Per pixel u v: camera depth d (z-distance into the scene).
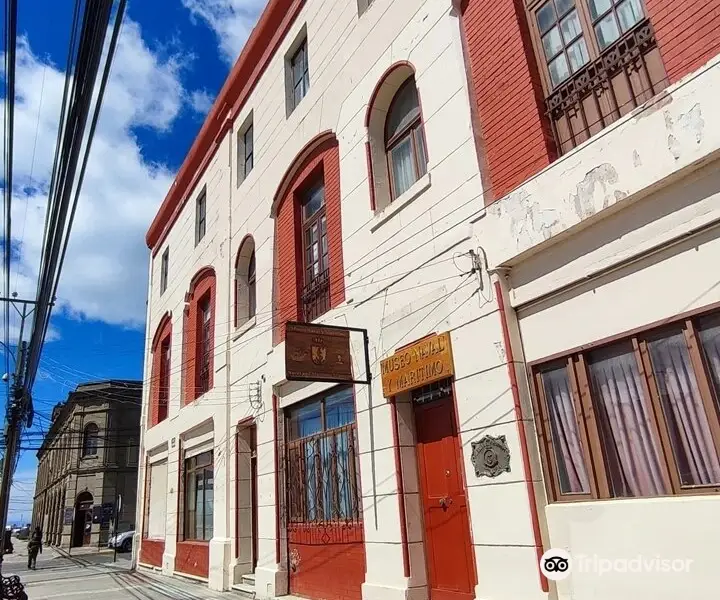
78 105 4.18
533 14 6.38
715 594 3.92
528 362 5.64
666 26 4.77
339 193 9.41
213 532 12.67
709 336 4.28
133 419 39.59
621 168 4.79
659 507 4.32
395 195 8.34
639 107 4.70
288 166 11.03
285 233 11.12
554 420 5.41
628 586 4.45
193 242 16.55
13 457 12.83
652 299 4.62
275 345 10.80
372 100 8.62
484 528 5.71
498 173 6.28
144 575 15.94
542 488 5.31
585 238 5.17
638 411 4.73
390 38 8.38
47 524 49.03
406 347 7.18
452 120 6.94
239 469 11.84
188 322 16.30
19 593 9.97
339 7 9.90
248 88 13.65
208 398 13.73
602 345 5.00
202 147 16.52
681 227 4.41
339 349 7.81
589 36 5.74
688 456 4.35
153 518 17.81
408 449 7.25
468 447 6.04
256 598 9.91
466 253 6.40
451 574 6.50
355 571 7.84
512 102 6.25
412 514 7.02
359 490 8.00
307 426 9.72
